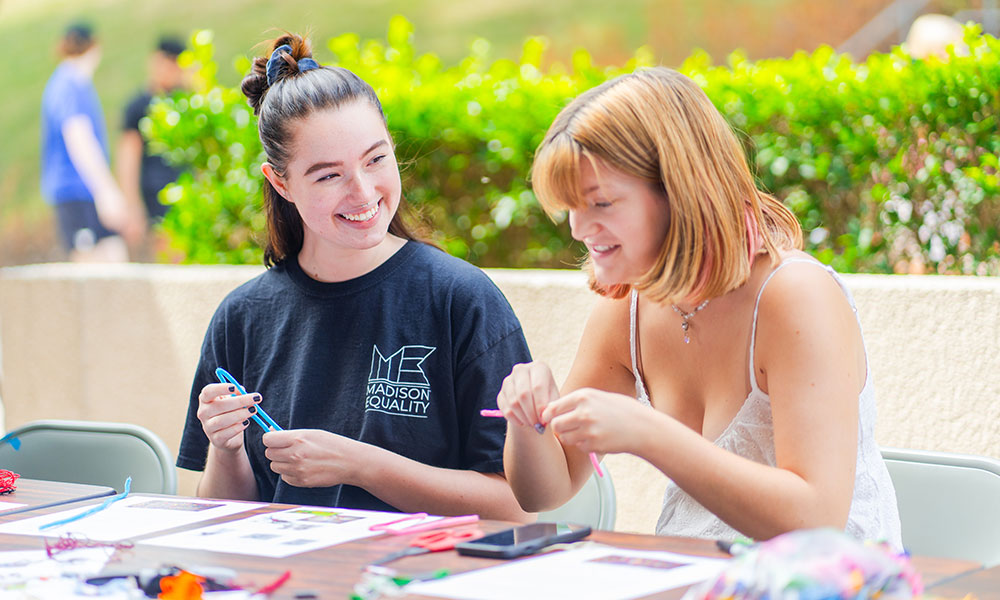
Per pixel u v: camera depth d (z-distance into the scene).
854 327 1.86
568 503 2.47
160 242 7.90
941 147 3.26
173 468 2.68
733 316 1.92
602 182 1.75
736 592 1.14
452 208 3.83
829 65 3.55
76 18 14.62
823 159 3.41
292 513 1.88
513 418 1.83
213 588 1.43
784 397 1.78
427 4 13.20
